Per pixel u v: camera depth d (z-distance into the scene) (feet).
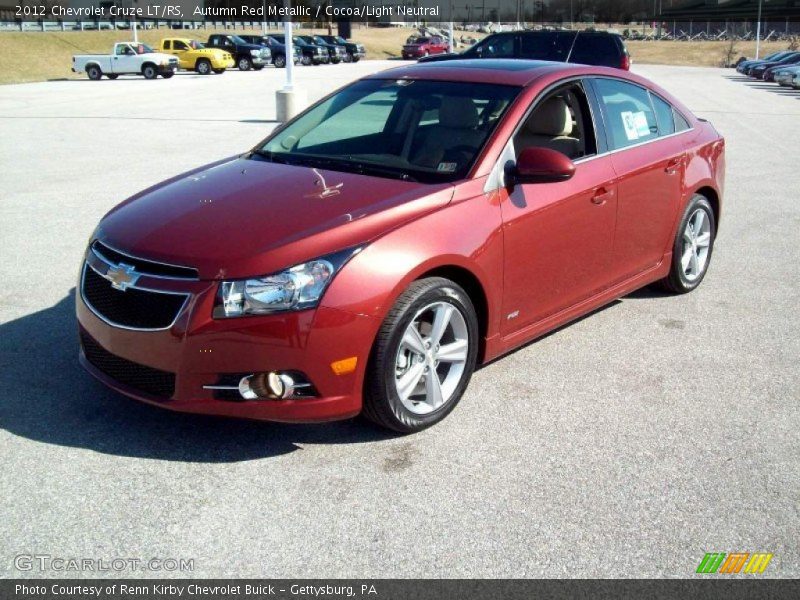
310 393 12.17
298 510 11.23
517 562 10.25
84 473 11.98
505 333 14.90
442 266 13.14
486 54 57.62
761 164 42.19
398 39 299.17
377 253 12.30
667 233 19.03
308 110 17.88
